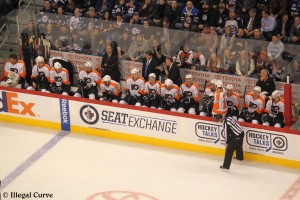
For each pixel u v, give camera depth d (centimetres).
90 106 4200
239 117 4094
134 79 4259
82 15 4591
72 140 4206
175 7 4450
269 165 3891
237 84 4172
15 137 4253
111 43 4381
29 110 4372
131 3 4609
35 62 4550
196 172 3834
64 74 4406
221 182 3734
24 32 4503
